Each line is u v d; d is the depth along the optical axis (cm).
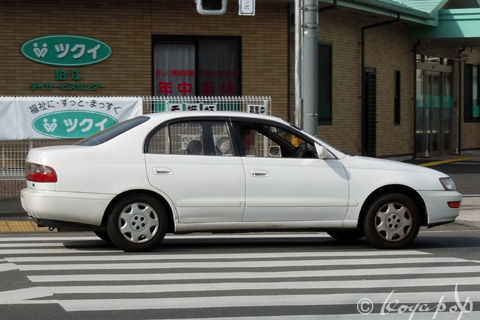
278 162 1082
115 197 1043
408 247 1157
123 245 1050
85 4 2045
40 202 1023
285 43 2178
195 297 792
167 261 1006
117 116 1767
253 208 1069
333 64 2381
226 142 1080
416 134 2966
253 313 725
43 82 2030
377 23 2523
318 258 1045
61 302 764
